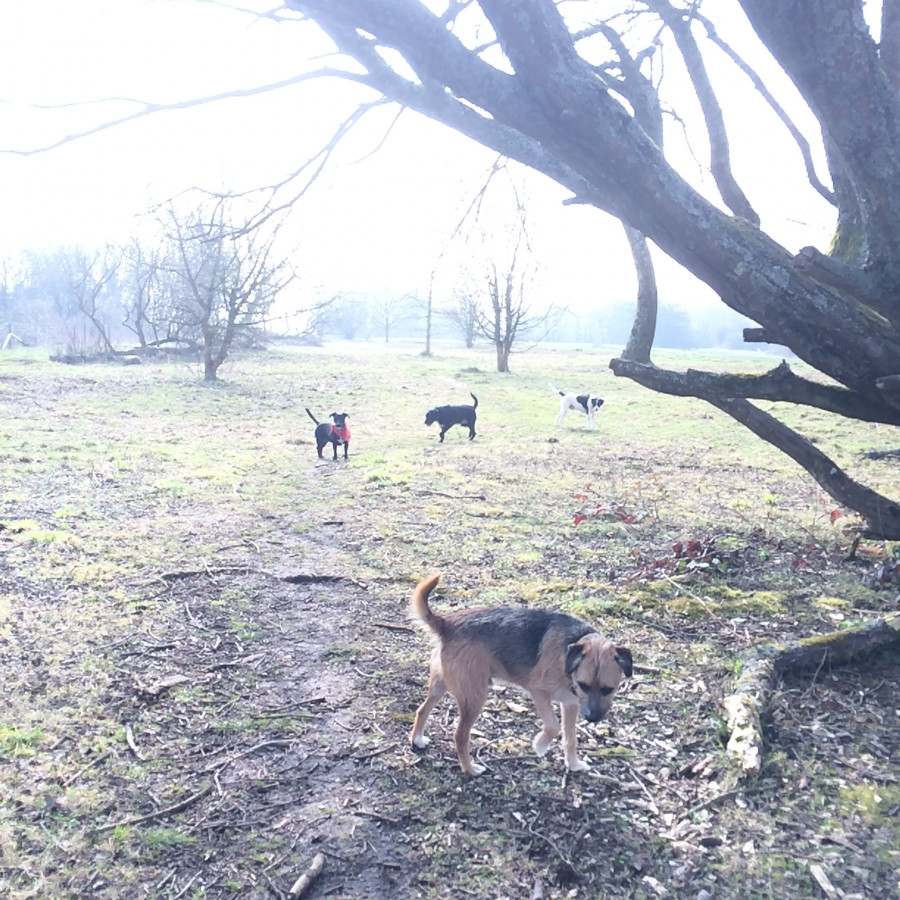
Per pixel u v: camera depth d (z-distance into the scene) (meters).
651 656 5.93
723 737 4.71
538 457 16.23
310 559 8.68
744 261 4.49
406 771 4.42
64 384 25.00
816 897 3.38
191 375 29.88
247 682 5.53
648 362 7.19
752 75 6.84
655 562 8.20
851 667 5.70
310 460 15.53
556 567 8.45
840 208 5.65
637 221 4.61
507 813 4.03
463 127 5.19
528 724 5.03
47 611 6.63
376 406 24.78
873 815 3.95
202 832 3.82
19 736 4.57
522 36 4.09
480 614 4.58
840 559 8.45
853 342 4.43
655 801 4.13
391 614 7.00
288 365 36.69
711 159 5.96
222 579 7.82
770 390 5.81
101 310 48.66
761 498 12.20
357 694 5.38
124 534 9.18
